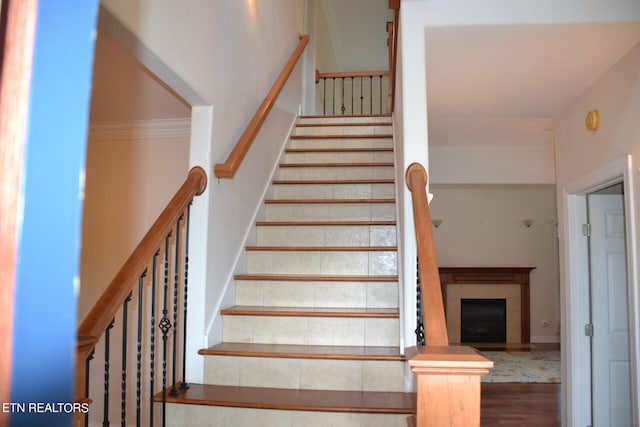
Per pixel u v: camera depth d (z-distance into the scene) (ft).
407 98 7.33
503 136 16.17
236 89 9.68
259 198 11.46
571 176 10.50
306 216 11.73
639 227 7.80
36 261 1.25
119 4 5.40
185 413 6.93
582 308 10.66
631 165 7.98
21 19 1.30
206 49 8.05
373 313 8.39
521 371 19.53
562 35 7.39
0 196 1.24
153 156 12.36
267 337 8.54
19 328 1.23
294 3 16.17
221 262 8.76
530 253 27.12
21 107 1.28
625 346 10.36
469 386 3.94
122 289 5.44
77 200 1.28
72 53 1.33
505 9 7.13
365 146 14.74
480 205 27.48
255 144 11.06
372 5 23.81
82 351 4.45
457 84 9.30
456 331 27.04
